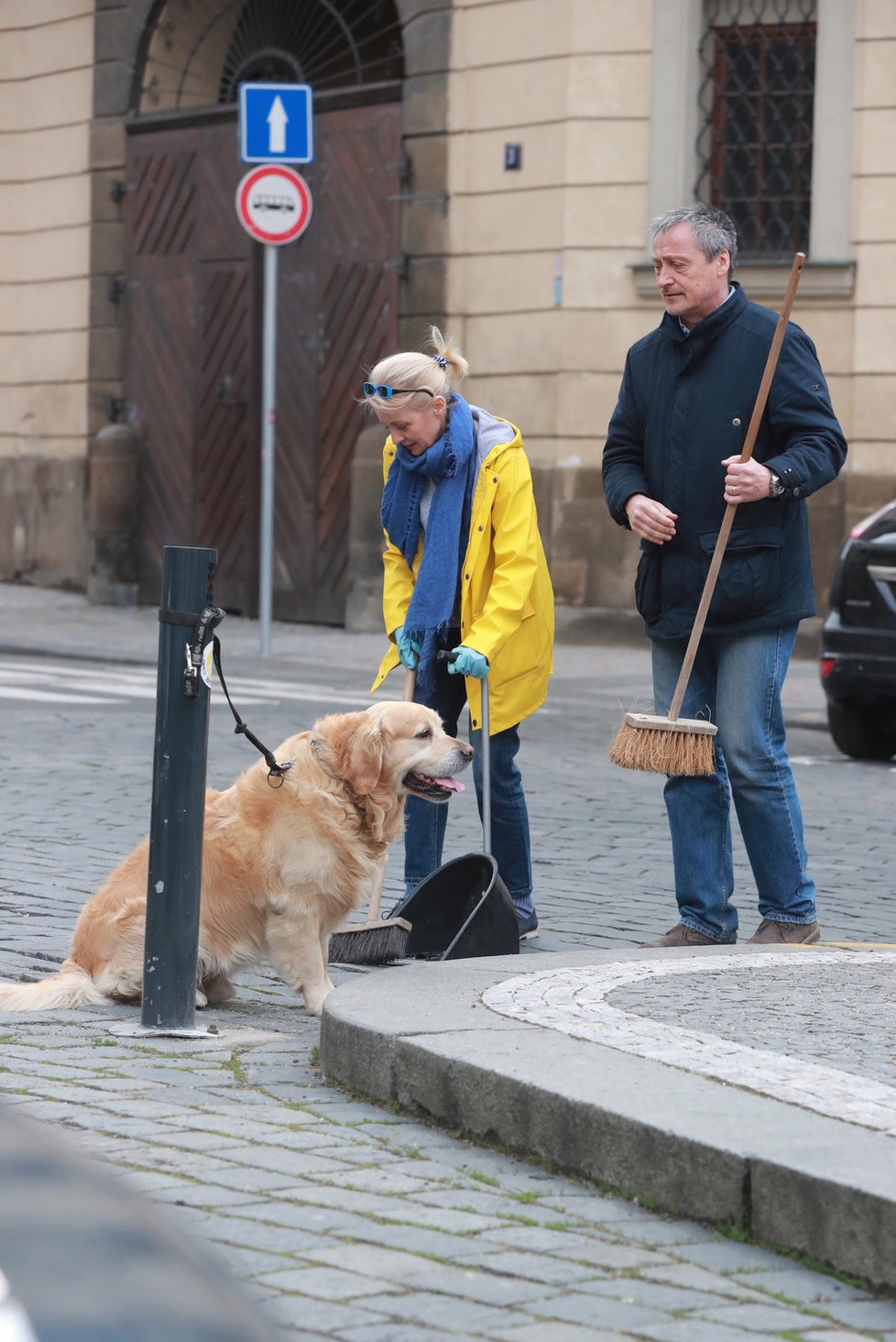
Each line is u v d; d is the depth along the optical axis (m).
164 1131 6.90
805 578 10.30
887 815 16.58
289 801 9.04
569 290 30.28
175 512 36.50
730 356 10.12
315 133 33.50
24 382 39.81
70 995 9.10
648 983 8.38
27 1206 2.10
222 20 36.25
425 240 31.84
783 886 10.31
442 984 8.30
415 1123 7.16
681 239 10.10
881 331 28.30
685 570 10.27
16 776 17.23
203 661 8.48
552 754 19.73
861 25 28.25
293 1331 4.96
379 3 33.66
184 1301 2.02
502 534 10.64
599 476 30.38
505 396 31.25
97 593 37.25
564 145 30.20
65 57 38.19
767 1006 7.90
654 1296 5.32
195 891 8.62
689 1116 6.15
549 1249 5.70
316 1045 8.54
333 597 33.75
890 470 28.27
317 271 33.66
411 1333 5.00
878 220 28.28
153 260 36.56
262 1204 6.05
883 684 19.16
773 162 29.23
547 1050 7.07
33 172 39.12
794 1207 5.63
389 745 9.09
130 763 18.23
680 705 10.09
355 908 9.30
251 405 34.91
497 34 30.91
